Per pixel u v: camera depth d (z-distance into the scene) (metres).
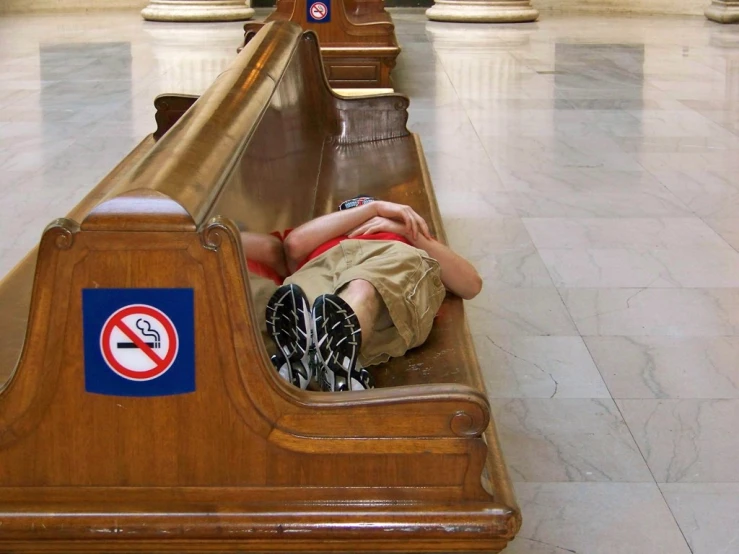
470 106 8.98
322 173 4.70
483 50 12.71
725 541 2.78
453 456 2.10
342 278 2.74
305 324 2.44
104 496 2.11
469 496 2.12
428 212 4.11
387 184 4.52
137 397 2.05
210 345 2.02
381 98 5.19
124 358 2.03
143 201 1.95
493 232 5.43
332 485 2.12
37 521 2.08
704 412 3.47
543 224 5.57
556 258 5.00
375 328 2.76
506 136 7.79
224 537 2.09
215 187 2.15
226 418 2.07
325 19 8.14
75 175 6.49
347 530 2.09
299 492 2.11
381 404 2.07
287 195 3.50
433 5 17.89
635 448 3.24
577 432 3.34
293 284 2.47
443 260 3.11
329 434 2.08
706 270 4.84
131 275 1.97
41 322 1.99
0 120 8.11
